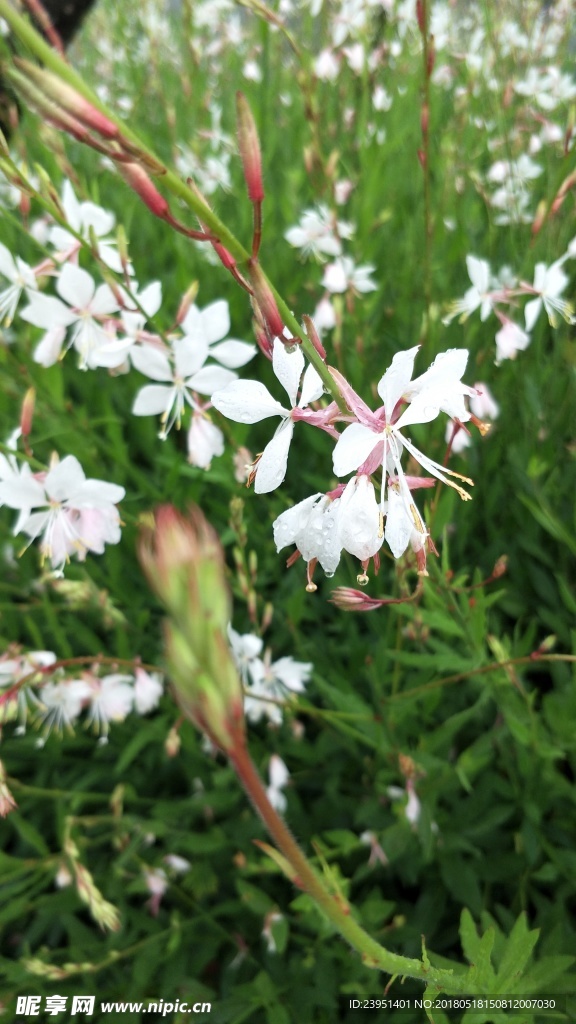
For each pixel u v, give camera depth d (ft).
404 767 0.76
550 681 1.02
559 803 0.86
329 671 0.96
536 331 1.07
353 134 1.44
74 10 1.16
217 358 0.69
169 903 0.96
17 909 0.85
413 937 0.83
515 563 1.03
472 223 1.34
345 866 0.92
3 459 0.65
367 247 1.19
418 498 0.96
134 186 0.36
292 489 1.10
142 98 1.69
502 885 0.90
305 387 0.42
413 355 0.38
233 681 0.23
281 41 1.61
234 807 0.97
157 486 1.07
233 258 0.39
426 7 0.62
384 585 1.02
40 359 0.69
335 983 0.83
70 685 0.80
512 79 1.24
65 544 0.67
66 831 0.78
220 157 1.40
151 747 1.02
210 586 0.21
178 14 2.59
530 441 1.02
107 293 0.67
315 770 0.99
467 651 0.87
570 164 0.72
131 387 1.14
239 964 0.89
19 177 0.56
